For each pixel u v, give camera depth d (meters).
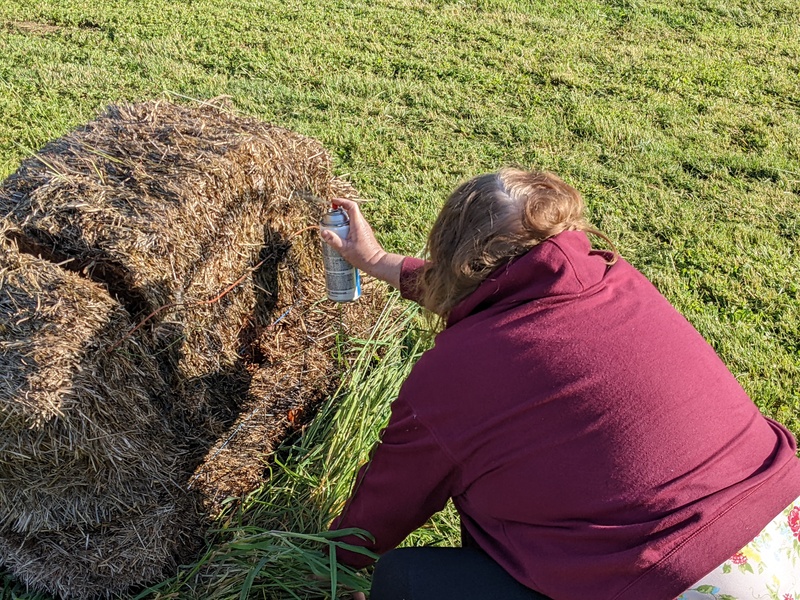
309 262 2.81
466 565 1.80
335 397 2.89
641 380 1.62
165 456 2.24
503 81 6.39
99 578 2.33
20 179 2.11
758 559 1.55
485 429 1.67
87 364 1.92
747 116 6.11
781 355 3.57
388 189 4.61
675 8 8.47
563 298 1.67
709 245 4.41
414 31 7.29
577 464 1.61
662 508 1.56
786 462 1.66
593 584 1.58
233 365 2.50
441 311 1.85
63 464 2.02
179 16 7.15
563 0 8.50
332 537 2.18
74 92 5.46
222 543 2.53
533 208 1.70
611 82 6.59
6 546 2.23
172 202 2.11
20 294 1.92
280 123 5.25
